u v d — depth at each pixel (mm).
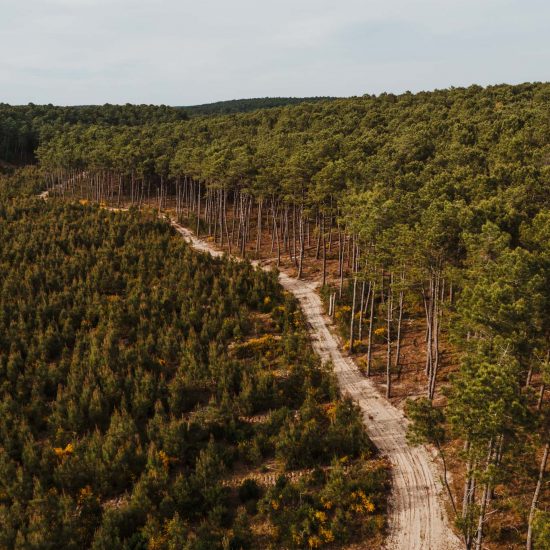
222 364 36719
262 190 62531
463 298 25219
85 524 24438
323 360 41281
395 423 32250
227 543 22484
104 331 41188
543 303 21703
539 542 17406
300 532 23328
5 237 56531
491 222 28391
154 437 30250
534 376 32562
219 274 54188
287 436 29500
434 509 24703
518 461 19625
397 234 34562
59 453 28969
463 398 17828
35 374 36031
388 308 38219
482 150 52344
